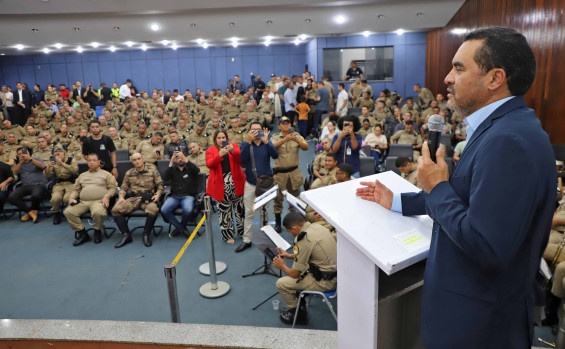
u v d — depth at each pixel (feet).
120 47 57.36
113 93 55.93
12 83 64.23
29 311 12.03
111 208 17.81
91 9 29.30
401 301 4.46
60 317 11.66
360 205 3.90
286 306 11.76
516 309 2.90
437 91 40.45
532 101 20.08
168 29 35.29
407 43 45.39
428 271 3.19
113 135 27.91
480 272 2.86
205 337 6.67
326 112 37.58
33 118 34.96
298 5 30.96
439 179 3.03
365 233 3.49
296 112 39.47
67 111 41.52
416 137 25.67
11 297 12.86
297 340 6.49
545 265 6.99
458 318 2.96
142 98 47.19
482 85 2.83
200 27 35.17
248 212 15.69
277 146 16.79
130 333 6.82
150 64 63.67
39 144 24.89
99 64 63.72
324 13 33.47
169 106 44.01
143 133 27.48
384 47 45.85
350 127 16.48
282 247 10.89
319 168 19.31
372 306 3.57
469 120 3.02
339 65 46.47
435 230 3.21
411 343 4.58
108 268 14.71
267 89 42.50
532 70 2.77
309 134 39.73
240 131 28.76
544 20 18.80
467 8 30.96
